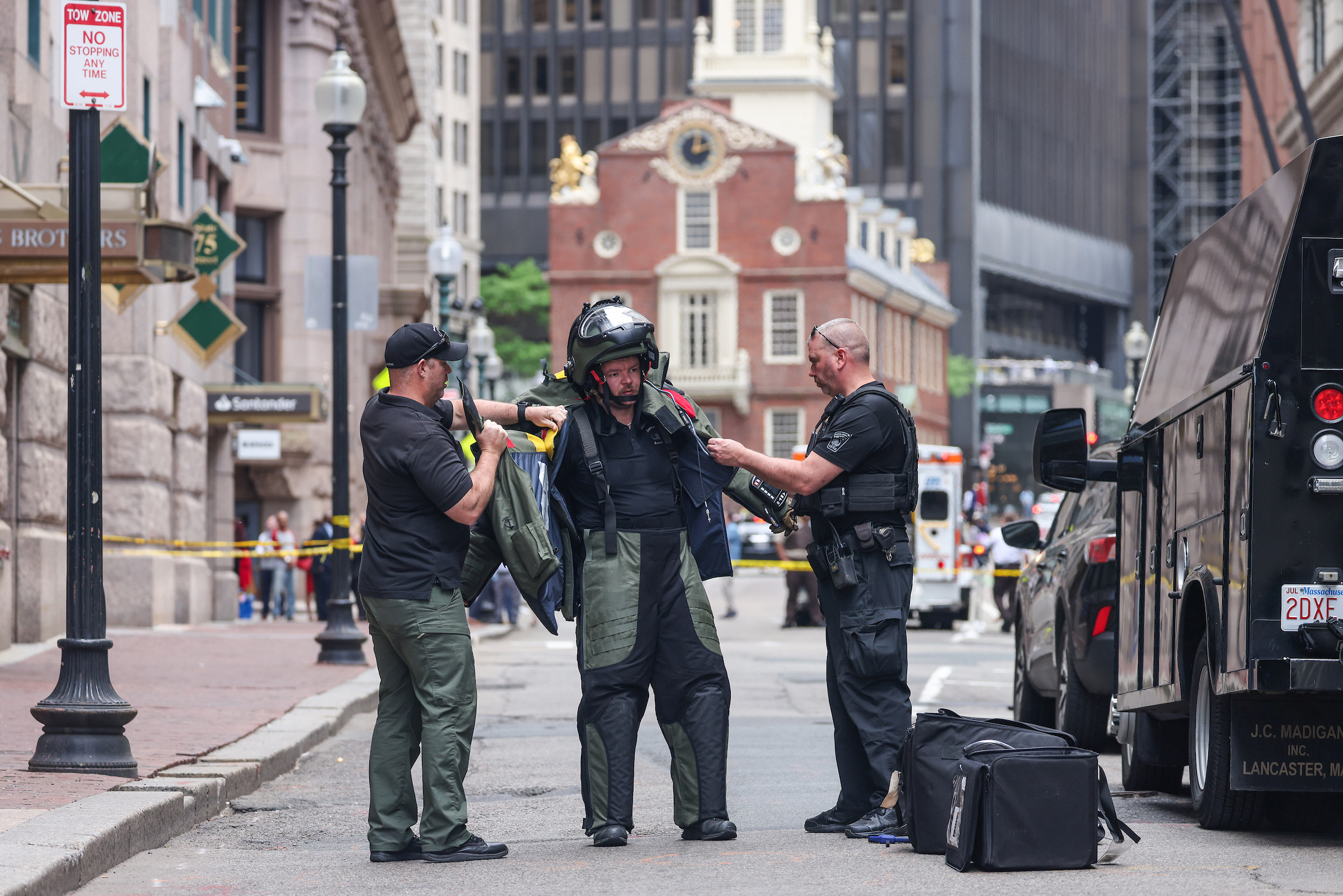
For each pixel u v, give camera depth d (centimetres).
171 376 8806
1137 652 3116
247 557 10944
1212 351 2767
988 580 15262
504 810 3173
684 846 2598
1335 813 2784
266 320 12925
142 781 3027
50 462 6538
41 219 5269
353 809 3186
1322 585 2466
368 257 6356
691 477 2612
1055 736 2392
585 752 2630
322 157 13038
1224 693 2577
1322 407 2481
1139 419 3148
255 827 2958
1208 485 2698
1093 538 3769
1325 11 11119
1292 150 12225
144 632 7844
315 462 13050
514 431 2614
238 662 6081
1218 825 2698
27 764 3095
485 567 2650
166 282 5853
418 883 2372
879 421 2622
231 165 10888
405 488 2522
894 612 2622
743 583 17988
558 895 2233
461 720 2561
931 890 2175
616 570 2591
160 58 8656
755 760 3806
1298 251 2497
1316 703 2597
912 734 2481
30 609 6281
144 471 8244
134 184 5906
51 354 6519
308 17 12962
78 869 2319
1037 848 2314
